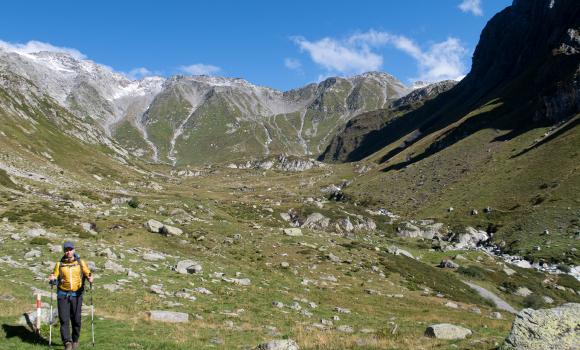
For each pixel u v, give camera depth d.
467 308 55.72
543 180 145.88
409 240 126.94
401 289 62.09
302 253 70.81
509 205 141.00
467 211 147.75
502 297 79.38
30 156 157.12
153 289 33.16
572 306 17.61
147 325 22.42
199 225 83.81
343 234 119.88
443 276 80.50
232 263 59.00
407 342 21.75
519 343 16.64
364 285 59.72
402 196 185.12
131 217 77.81
